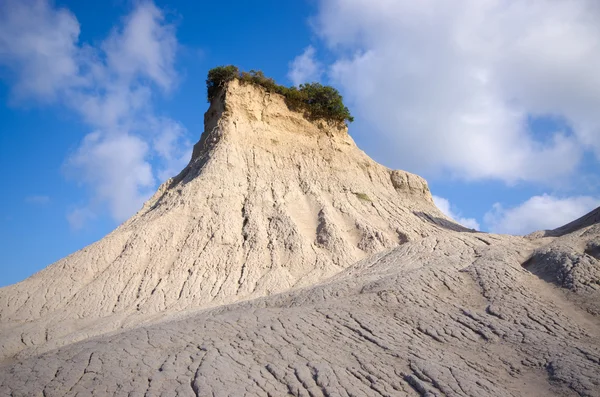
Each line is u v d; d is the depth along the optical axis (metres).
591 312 14.76
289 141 47.31
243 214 39.22
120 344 12.98
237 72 48.34
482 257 18.83
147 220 38.38
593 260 16.56
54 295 31.05
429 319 14.69
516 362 12.70
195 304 30.89
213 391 10.63
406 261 20.19
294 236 36.75
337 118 50.56
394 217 43.31
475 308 15.44
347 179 46.34
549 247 18.28
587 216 22.88
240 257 35.25
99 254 34.12
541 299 15.52
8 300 30.16
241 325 14.25
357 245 38.44
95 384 11.04
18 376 11.70
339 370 11.78
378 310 15.15
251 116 46.69
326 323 14.36
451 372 11.89
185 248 35.31
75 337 25.28
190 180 42.59
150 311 29.89
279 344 13.02
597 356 12.34
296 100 49.50
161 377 11.22
